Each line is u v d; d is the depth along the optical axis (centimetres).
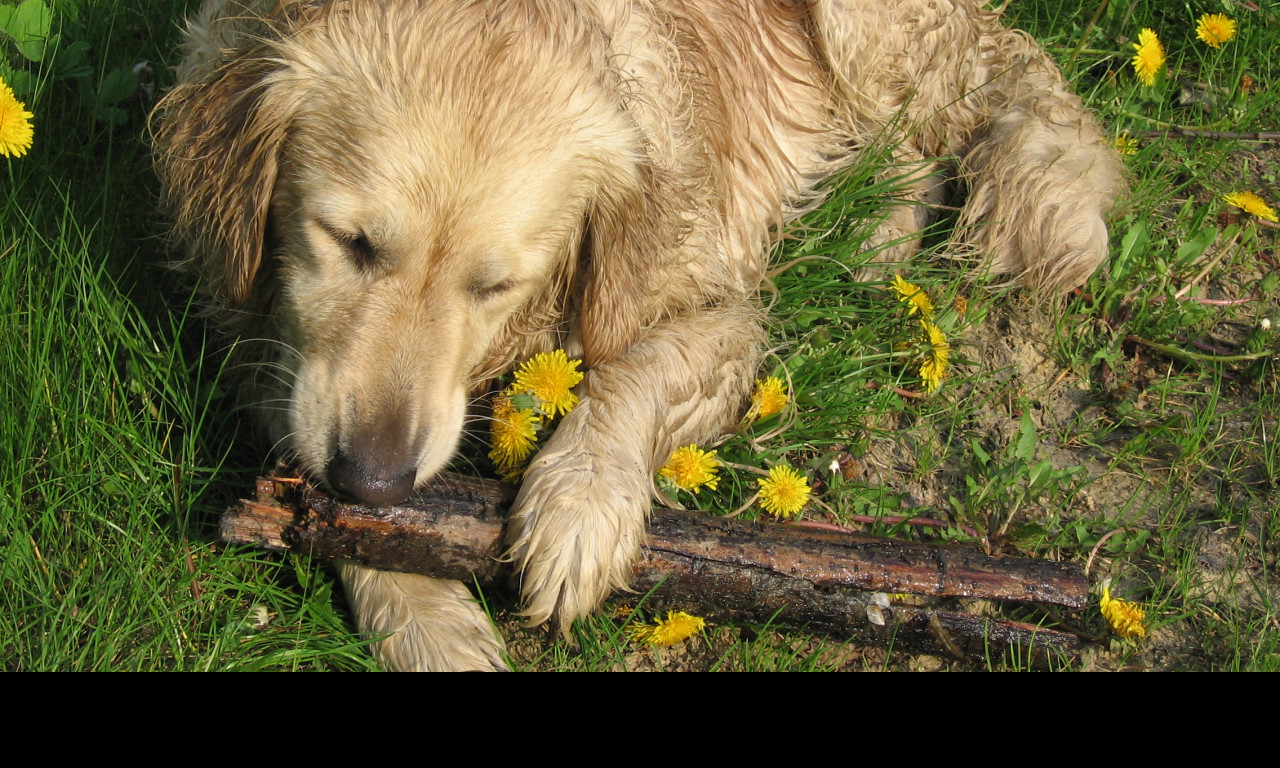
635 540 139
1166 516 153
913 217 176
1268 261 174
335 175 137
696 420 152
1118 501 155
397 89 136
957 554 140
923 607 142
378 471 134
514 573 138
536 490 139
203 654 136
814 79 176
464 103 136
